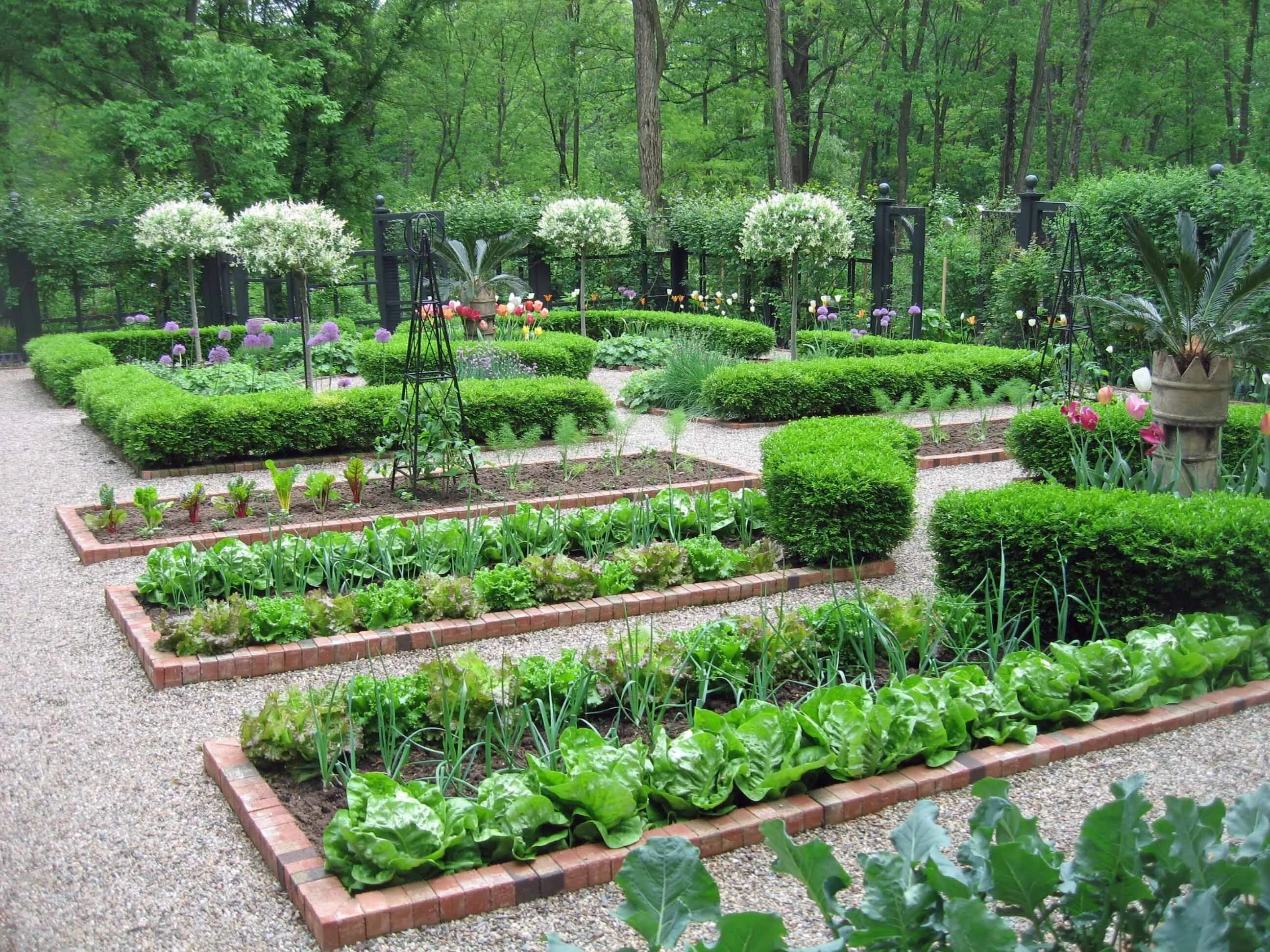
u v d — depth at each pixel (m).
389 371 10.67
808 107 29.81
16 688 4.09
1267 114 28.91
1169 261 11.07
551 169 32.69
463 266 14.71
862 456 5.56
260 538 5.86
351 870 2.62
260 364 13.11
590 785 2.76
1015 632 4.04
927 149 35.22
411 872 2.61
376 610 4.49
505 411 8.52
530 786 2.90
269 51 24.58
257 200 22.66
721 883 2.68
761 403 9.64
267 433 8.05
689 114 30.45
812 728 3.13
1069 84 30.98
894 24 28.84
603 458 7.92
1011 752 3.26
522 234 17.88
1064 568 4.05
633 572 5.05
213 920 2.59
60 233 16.22
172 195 17.44
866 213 15.74
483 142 31.67
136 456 7.85
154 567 4.88
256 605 4.50
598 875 2.69
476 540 5.17
